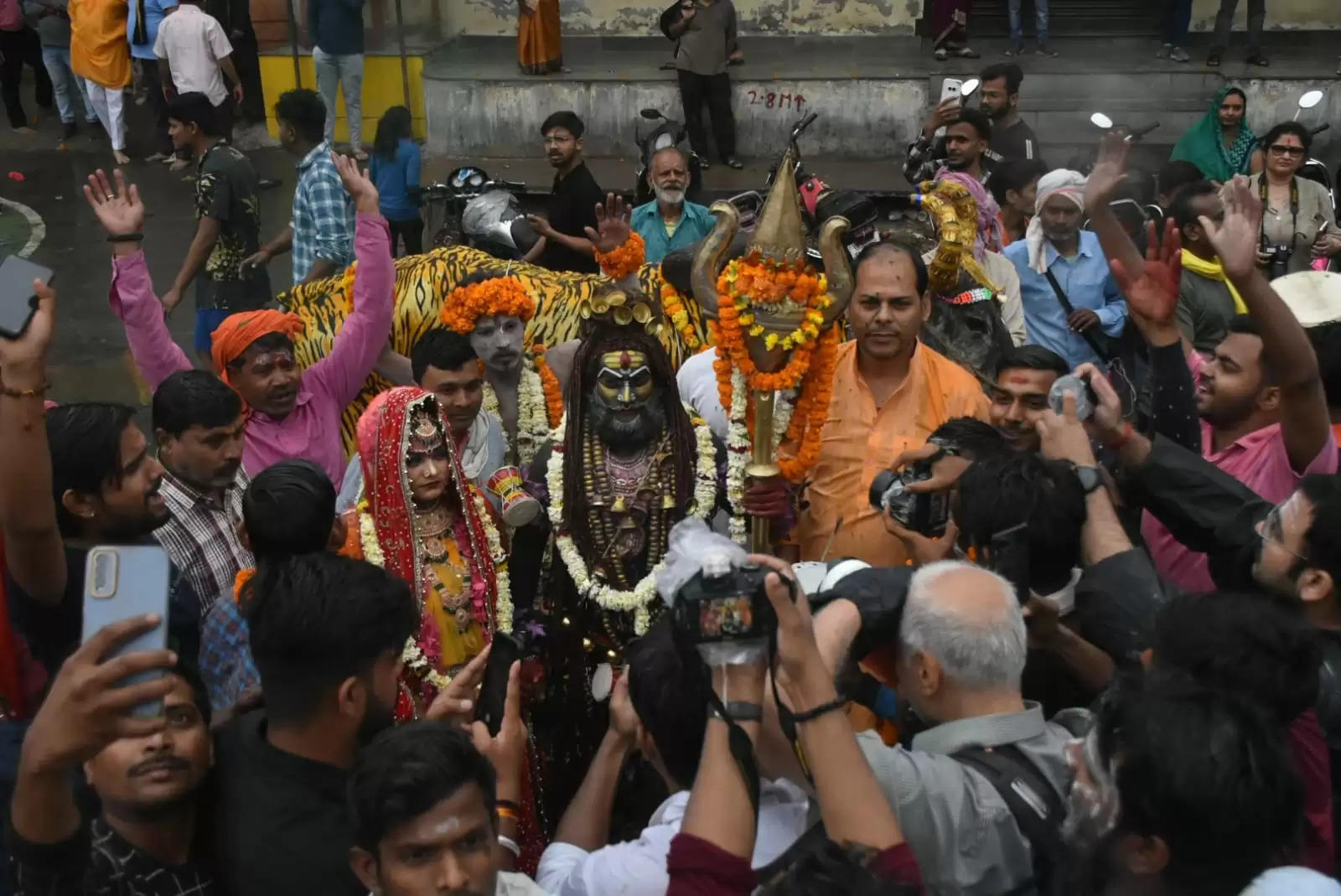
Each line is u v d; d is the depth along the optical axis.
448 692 2.41
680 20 10.16
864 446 3.53
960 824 2.02
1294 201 6.30
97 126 12.00
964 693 2.16
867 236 4.79
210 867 2.06
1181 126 10.58
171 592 3.04
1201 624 2.14
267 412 4.00
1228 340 3.35
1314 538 2.41
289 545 2.86
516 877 2.08
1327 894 1.62
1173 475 2.78
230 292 6.55
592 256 6.56
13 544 2.43
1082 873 1.84
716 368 3.32
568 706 3.45
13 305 2.27
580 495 3.34
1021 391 3.40
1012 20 11.30
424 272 4.90
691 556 1.87
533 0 10.68
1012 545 2.48
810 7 11.78
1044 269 5.31
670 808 2.22
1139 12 11.83
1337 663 2.38
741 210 5.38
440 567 3.24
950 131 6.44
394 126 7.77
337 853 2.03
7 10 11.50
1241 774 1.71
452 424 3.89
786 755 2.03
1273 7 11.80
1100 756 1.83
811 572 2.64
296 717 2.10
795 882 1.64
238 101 11.49
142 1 10.66
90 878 1.97
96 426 2.83
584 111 10.91
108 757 1.95
